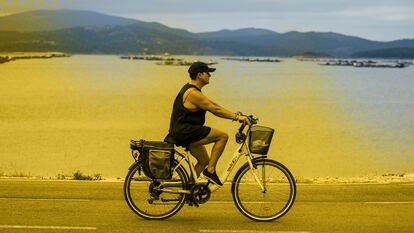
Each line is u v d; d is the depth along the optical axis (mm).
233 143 28859
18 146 27781
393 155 26875
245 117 6699
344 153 27188
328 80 125250
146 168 6730
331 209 7742
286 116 45562
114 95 67312
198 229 6590
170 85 92562
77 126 37312
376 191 9086
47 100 59156
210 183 6844
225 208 7789
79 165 22453
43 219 6965
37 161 23250
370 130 37656
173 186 6832
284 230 6574
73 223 6785
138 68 180250
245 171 6906
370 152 27766
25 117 42469
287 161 24625
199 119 6746
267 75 152750
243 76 139625
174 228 6621
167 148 6703
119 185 9414
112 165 22641
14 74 119125
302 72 187500
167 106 53562
